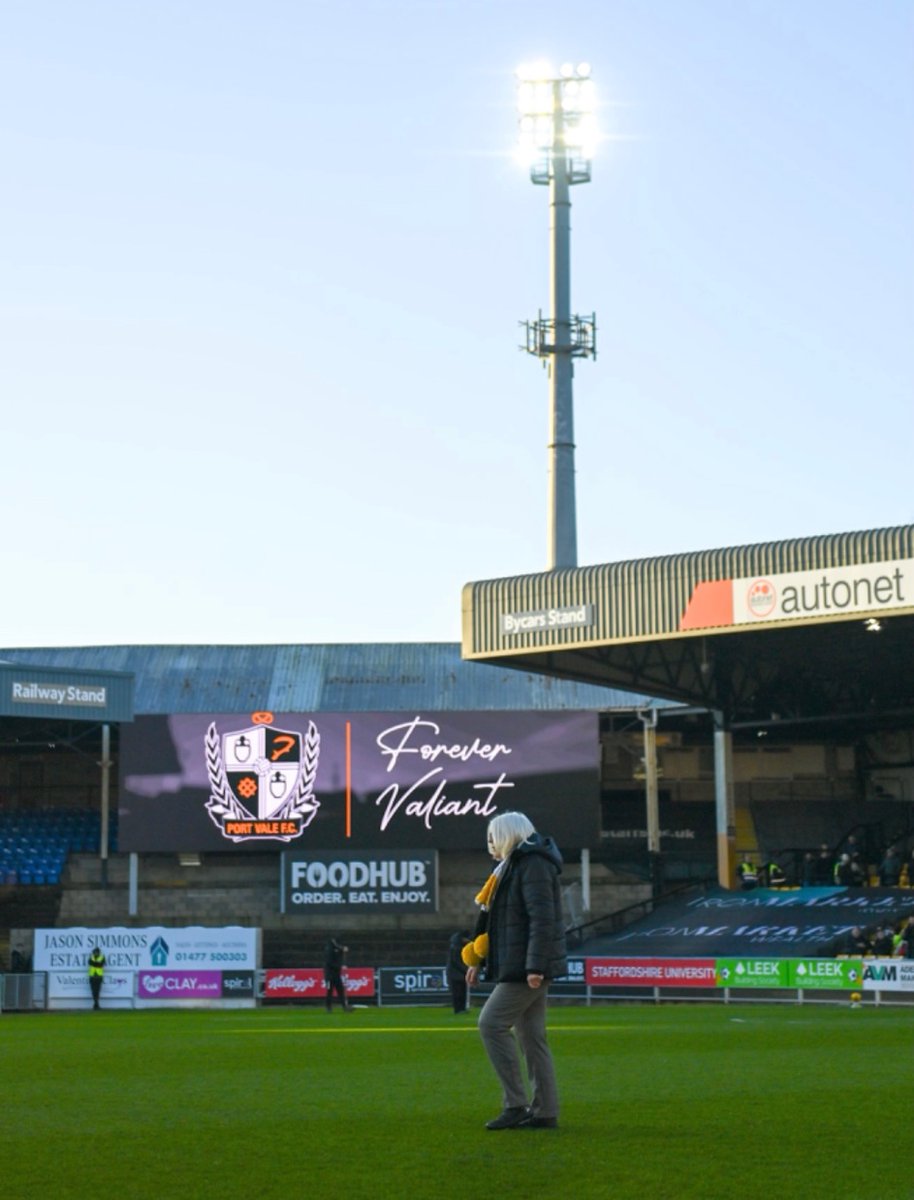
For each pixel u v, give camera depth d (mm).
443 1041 22188
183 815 59219
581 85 66312
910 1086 12648
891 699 62438
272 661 70188
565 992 46406
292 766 59500
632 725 63719
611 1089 12508
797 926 51344
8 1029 30062
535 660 54625
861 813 66562
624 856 63000
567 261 65062
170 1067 16141
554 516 63094
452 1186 7676
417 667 69125
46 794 67312
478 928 9828
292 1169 8250
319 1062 16984
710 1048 19250
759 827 65688
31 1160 8633
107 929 46625
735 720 61438
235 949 46750
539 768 59281
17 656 71000
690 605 48875
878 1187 7578
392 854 59094
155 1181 7910
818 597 46438
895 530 45219
